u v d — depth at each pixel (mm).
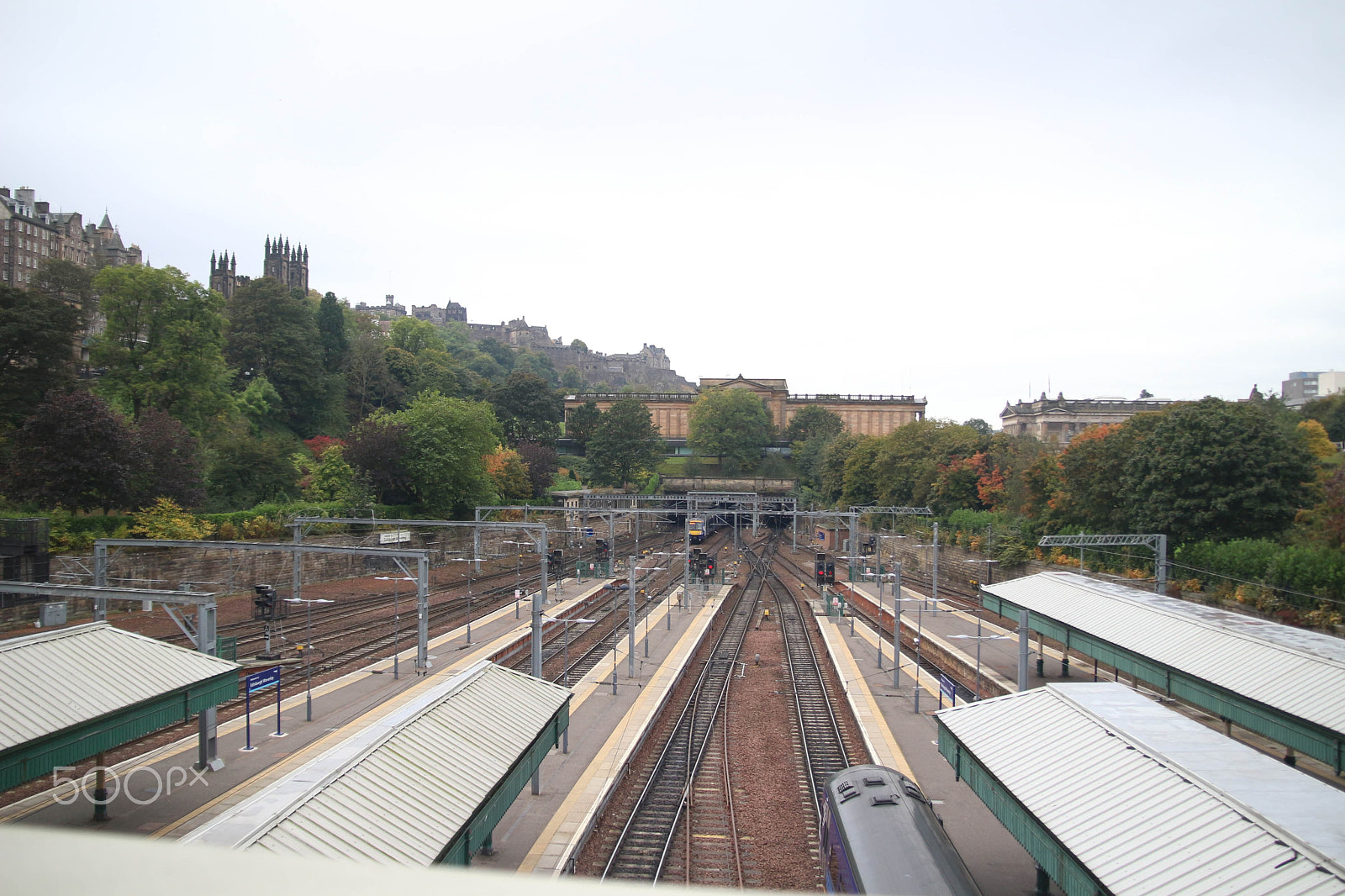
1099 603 36500
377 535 75938
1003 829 23406
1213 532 49062
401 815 15203
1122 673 41688
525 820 23312
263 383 97312
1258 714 24688
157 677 22875
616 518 114625
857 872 16203
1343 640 28578
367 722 32031
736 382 173875
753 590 78688
